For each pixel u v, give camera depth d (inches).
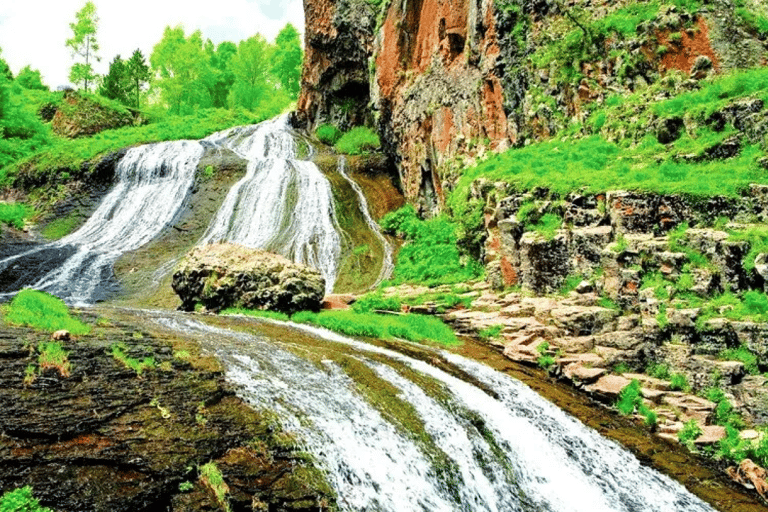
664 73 762.2
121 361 310.7
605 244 542.9
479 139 941.8
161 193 1189.1
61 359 291.1
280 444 273.7
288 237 1018.1
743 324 413.4
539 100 853.8
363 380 379.2
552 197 628.1
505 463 350.0
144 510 216.2
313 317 591.2
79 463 221.8
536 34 892.6
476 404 396.5
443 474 316.5
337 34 1534.2
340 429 306.0
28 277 840.9
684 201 517.7
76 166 1261.1
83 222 1131.3
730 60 730.8
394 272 885.8
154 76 2529.5
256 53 2426.2
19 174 1322.6
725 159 587.2
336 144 1558.8
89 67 2348.7
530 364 491.8
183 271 693.3
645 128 691.4
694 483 352.5
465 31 1020.5
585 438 392.8
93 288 845.2
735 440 373.7
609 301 514.0
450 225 899.4
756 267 435.5
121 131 1774.1
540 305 553.6
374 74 1294.3
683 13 773.3
